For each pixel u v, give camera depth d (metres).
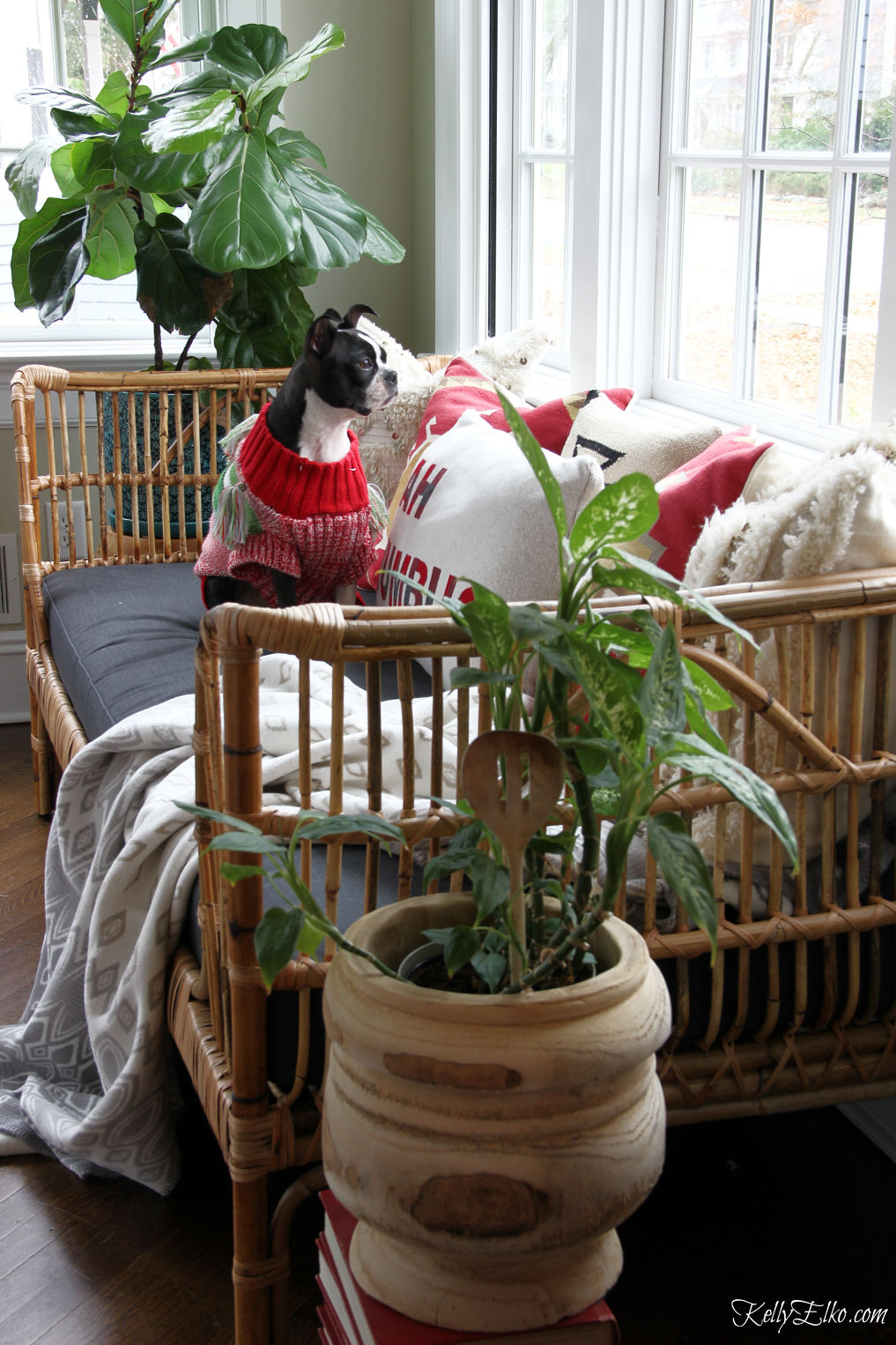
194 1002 1.36
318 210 2.43
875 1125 1.69
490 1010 0.82
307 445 1.90
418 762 1.44
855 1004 1.34
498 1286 0.89
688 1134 1.71
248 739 1.09
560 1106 0.83
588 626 0.91
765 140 2.04
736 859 1.35
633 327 2.38
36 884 2.39
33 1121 1.67
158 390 2.60
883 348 1.66
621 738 0.80
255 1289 1.22
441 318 3.08
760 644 1.32
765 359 2.10
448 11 2.83
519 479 1.74
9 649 3.23
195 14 3.05
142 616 2.31
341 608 1.09
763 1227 1.53
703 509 1.58
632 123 2.25
